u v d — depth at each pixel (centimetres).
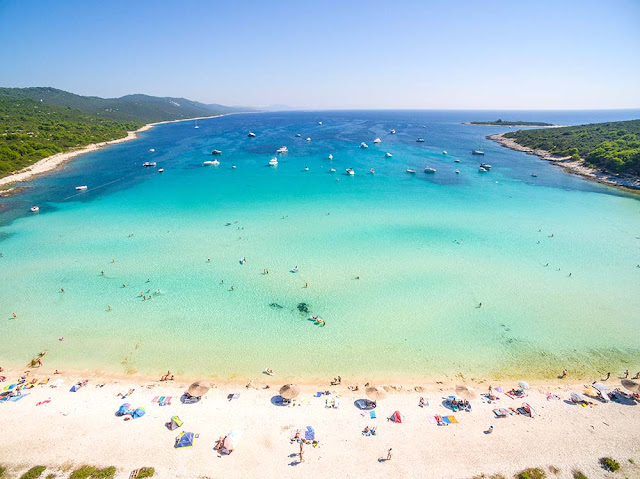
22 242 5031
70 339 3142
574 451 2159
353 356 2992
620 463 2086
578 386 2691
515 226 5684
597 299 3753
